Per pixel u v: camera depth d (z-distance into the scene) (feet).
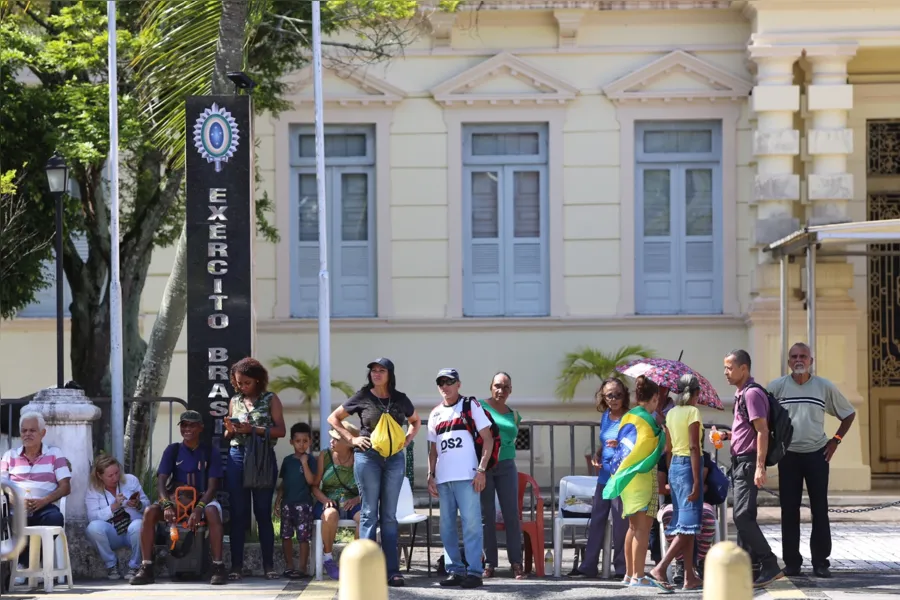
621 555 51.34
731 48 82.33
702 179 83.51
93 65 67.00
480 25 83.20
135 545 50.98
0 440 62.18
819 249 78.64
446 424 49.65
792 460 50.34
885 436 83.66
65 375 82.28
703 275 83.35
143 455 65.51
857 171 83.15
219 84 58.85
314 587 48.47
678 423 47.50
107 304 75.66
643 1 82.28
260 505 51.24
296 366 80.28
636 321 82.53
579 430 81.97
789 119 79.77
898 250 82.99
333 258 84.07
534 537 52.08
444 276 83.30
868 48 79.36
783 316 74.08
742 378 48.62
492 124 83.92
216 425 54.08
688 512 47.06
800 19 79.20
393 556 49.49
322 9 69.26
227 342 54.44
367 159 84.02
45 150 68.39
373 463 49.26
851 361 79.00
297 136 84.02
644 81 82.64
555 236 83.20
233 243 54.60
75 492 52.44
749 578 31.55
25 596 46.60
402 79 83.56
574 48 83.15
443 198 83.35
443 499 49.39
